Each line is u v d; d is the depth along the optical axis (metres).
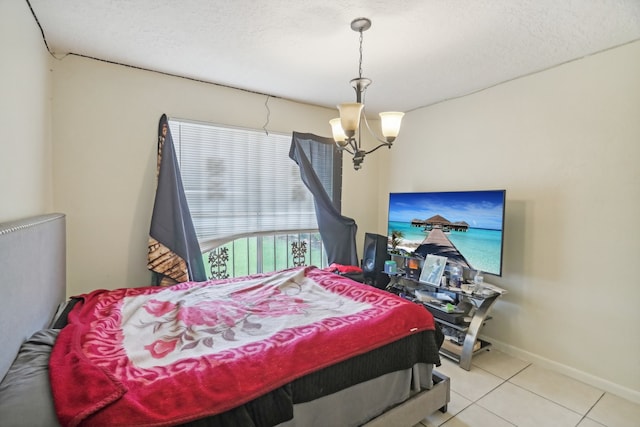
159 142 2.40
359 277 3.01
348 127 1.54
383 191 3.73
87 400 0.92
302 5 1.57
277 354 1.24
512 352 2.52
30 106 1.62
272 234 3.03
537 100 2.35
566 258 2.21
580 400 1.93
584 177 2.12
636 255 1.91
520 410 1.84
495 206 2.33
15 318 1.08
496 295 2.32
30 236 1.23
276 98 3.00
